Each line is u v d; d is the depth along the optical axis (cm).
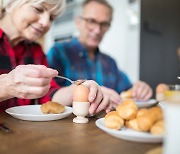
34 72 51
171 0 185
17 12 90
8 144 38
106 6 155
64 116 58
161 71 193
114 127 43
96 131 46
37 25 92
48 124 52
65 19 215
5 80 55
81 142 39
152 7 193
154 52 196
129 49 204
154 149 34
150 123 39
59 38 221
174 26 187
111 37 213
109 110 62
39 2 87
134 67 202
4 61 94
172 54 189
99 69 158
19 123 52
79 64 153
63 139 41
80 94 54
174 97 30
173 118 28
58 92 84
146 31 196
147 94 97
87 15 152
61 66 149
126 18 203
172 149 28
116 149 36
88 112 55
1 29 95
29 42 105
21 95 54
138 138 38
